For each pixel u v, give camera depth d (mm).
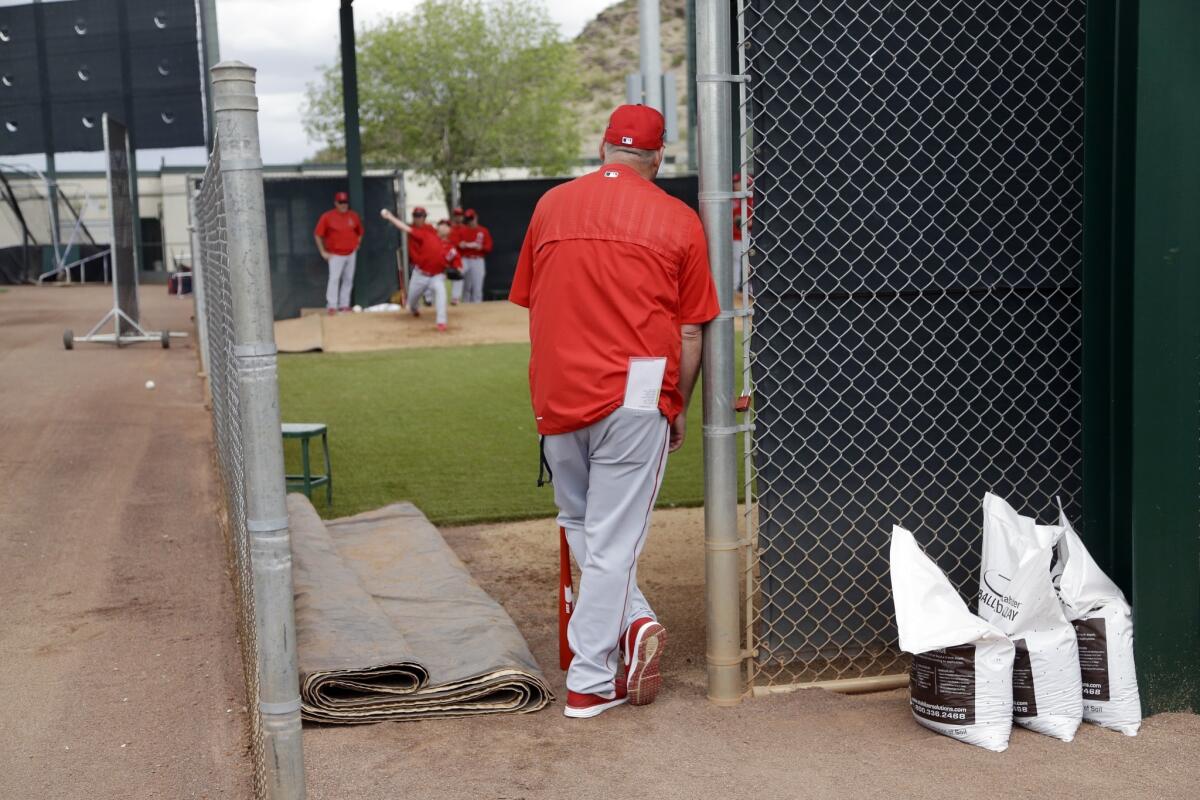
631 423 3471
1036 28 3725
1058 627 3383
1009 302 3846
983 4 3693
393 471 7941
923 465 3873
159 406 10375
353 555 5383
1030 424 3908
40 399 10656
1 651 4480
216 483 7406
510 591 5250
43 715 3869
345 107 19562
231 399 3795
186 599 5105
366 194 19797
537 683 3688
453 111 41719
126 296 15203
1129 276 3459
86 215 31172
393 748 3383
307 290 19422
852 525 3859
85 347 14625
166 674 4227
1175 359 3438
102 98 16125
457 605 4582
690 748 3355
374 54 41188
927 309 3807
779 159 3672
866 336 3789
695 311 3488
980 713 3307
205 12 15844
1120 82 3430
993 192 3775
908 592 3391
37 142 16188
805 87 3652
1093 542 3736
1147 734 3400
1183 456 3471
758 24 3613
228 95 2209
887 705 3660
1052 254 3836
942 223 3766
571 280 3443
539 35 42219
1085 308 3674
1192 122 3391
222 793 3291
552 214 3531
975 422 3881
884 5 3650
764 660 3857
